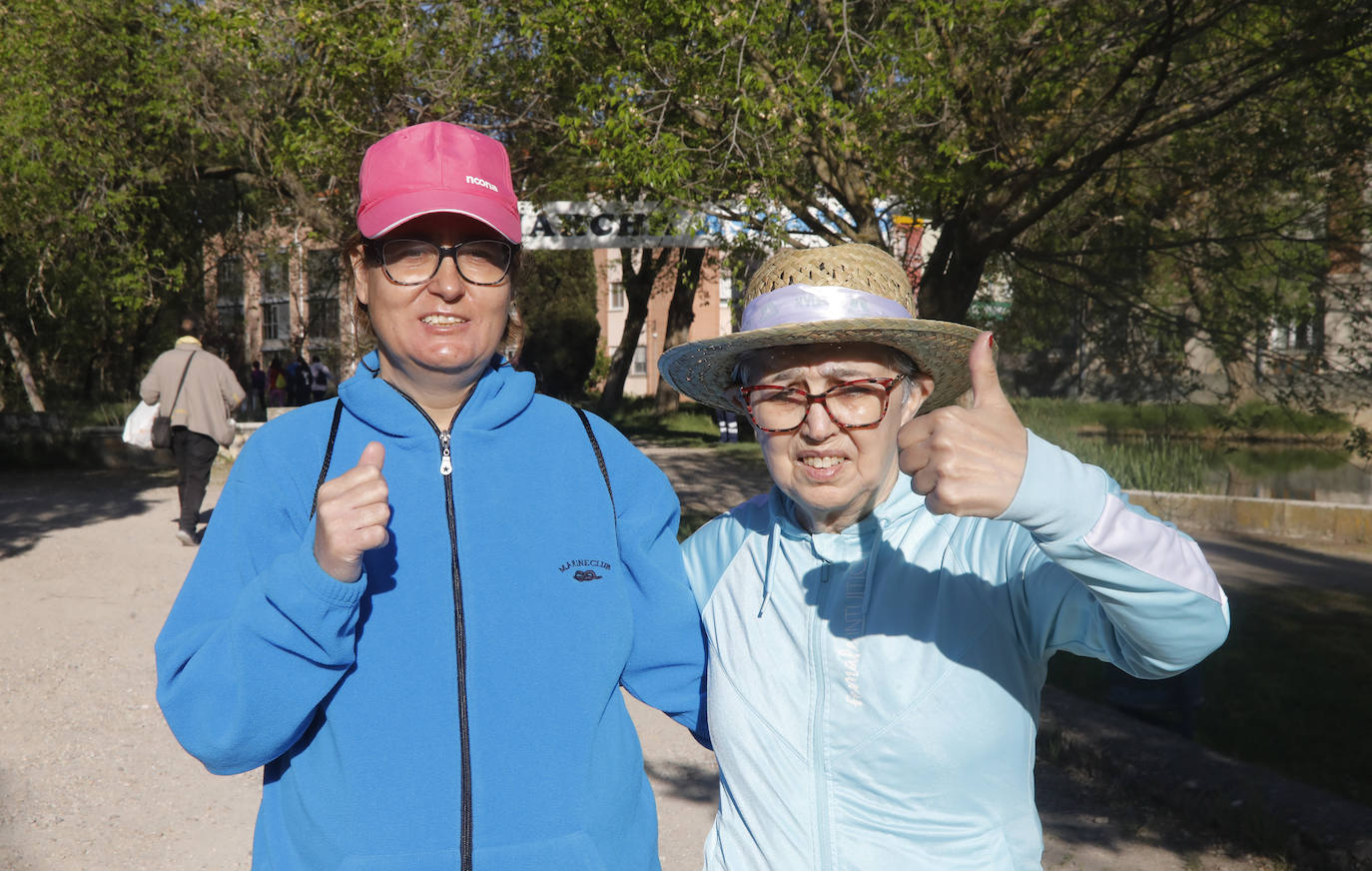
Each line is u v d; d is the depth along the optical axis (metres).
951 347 1.62
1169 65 7.63
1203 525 10.19
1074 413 11.25
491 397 1.85
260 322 30.92
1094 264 9.25
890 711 1.56
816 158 8.62
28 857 3.35
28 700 4.89
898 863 1.55
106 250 14.48
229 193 19.45
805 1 8.69
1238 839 3.44
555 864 1.62
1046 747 4.27
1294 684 5.05
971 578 1.57
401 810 1.57
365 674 1.61
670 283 25.72
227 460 13.77
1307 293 8.35
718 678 1.76
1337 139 7.45
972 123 7.78
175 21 12.43
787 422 1.64
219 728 1.49
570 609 1.73
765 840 1.64
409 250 1.75
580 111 8.32
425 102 9.82
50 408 21.62
